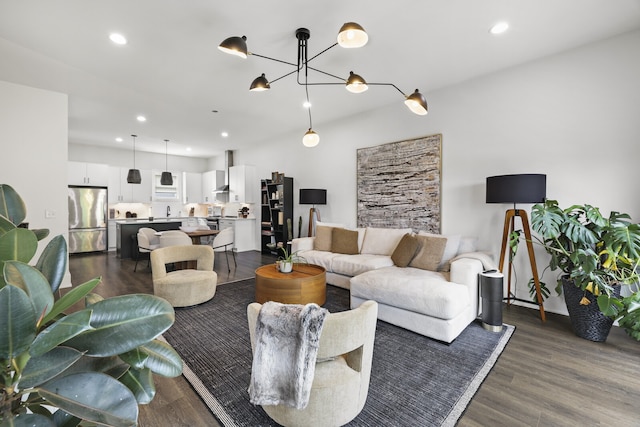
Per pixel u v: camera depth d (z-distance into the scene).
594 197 2.83
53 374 0.59
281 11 2.30
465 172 3.66
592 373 1.96
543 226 2.51
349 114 4.93
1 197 0.84
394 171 4.38
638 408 1.62
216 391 1.78
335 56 3.00
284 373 1.25
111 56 2.98
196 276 3.25
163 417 1.57
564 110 2.97
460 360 2.12
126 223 6.01
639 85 2.60
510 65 3.24
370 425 1.50
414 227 4.16
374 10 2.29
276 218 6.50
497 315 2.61
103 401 0.60
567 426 1.50
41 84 3.63
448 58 3.07
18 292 0.54
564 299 2.83
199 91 3.90
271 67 3.23
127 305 0.68
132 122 5.33
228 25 2.48
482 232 3.55
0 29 2.53
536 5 2.26
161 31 2.56
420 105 2.48
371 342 1.49
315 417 1.35
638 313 2.08
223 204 8.49
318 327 1.24
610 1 2.22
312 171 5.74
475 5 2.25
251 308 1.42
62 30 2.54
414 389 1.79
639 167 2.61
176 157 8.85
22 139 3.61
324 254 4.22
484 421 1.53
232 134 6.29
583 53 2.85
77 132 6.02
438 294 2.39
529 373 1.97
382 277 2.83
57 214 3.83
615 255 2.29
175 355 0.83
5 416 0.56
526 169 3.20
